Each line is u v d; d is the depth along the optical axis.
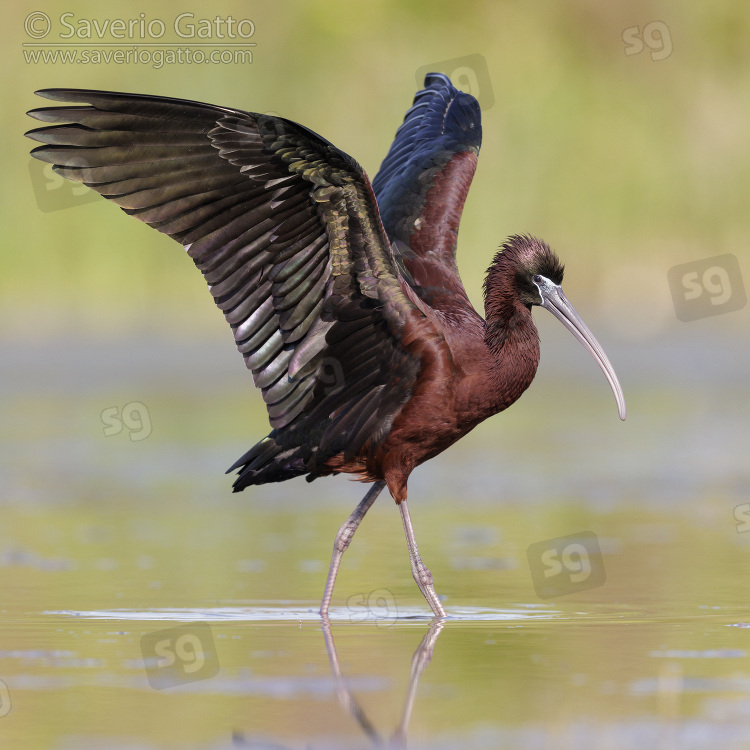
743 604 10.90
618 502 15.50
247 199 10.10
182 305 30.17
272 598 11.28
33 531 14.03
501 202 30.28
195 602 11.09
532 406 23.47
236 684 8.52
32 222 29.70
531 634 9.98
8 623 10.30
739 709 7.84
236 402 22.69
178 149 9.91
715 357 27.81
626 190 30.64
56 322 29.67
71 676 8.74
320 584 11.84
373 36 31.62
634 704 7.98
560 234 30.28
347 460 11.16
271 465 11.19
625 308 29.97
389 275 10.60
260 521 14.98
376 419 10.98
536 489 16.45
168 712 7.90
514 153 30.69
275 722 7.70
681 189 30.75
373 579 12.01
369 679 8.64
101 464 17.97
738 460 18.19
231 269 10.25
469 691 8.31
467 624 10.41
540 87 31.30
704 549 13.02
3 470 17.48
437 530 14.23
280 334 10.58
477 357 11.19
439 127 13.49
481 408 11.21
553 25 32.00
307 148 9.84
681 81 31.62
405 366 10.91
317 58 31.34
